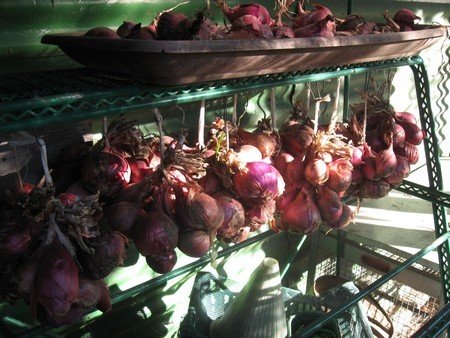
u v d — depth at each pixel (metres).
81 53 0.94
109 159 1.04
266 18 1.14
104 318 1.63
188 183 1.05
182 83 0.88
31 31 1.17
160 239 0.98
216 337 1.39
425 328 1.36
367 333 1.64
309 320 1.64
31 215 0.86
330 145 1.32
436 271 2.00
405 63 1.45
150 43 0.77
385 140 1.54
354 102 2.38
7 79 1.00
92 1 1.25
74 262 0.87
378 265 2.16
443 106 3.30
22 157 1.07
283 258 2.40
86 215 0.89
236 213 1.14
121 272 1.62
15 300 0.93
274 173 1.19
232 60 0.89
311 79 1.15
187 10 1.48
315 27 1.13
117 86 0.86
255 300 1.33
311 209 1.32
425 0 2.71
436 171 1.74
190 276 1.88
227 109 1.73
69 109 0.78
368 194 1.54
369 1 2.21
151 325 1.82
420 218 2.37
